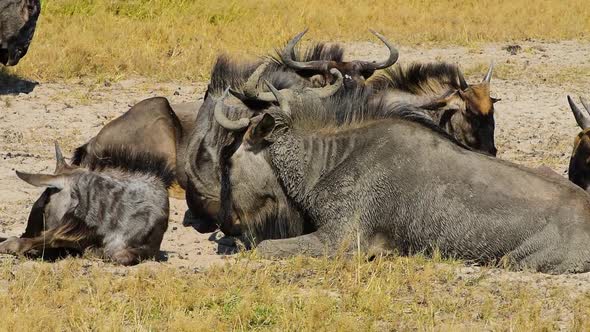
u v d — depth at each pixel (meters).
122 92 42.47
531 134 37.50
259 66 26.20
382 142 22.28
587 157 26.50
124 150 23.05
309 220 22.73
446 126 27.80
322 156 22.41
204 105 27.12
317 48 29.75
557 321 18.25
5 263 20.75
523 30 58.78
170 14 56.47
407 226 21.95
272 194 22.88
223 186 23.36
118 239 21.84
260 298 19.03
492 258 21.61
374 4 63.56
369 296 18.91
